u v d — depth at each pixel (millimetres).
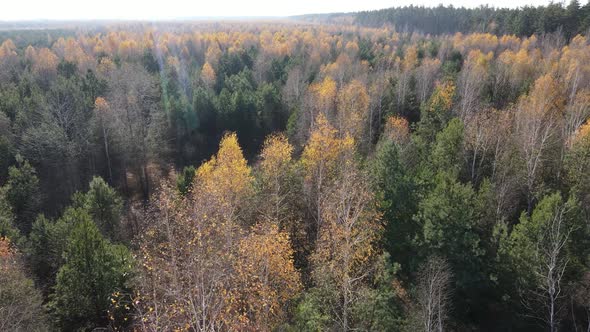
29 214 42281
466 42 105188
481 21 142125
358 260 24375
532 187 36844
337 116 55594
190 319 15727
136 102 58438
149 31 152250
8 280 22406
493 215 32906
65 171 51750
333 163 36125
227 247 19547
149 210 27656
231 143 42531
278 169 34906
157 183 59375
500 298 29703
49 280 32625
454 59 90750
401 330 20859
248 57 101250
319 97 59531
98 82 67438
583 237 27844
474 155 40156
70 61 87125
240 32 167875
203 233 19125
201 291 16359
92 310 25000
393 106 66062
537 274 25000
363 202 26609
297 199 35531
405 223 31156
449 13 179125
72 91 57719
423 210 30297
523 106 46344
